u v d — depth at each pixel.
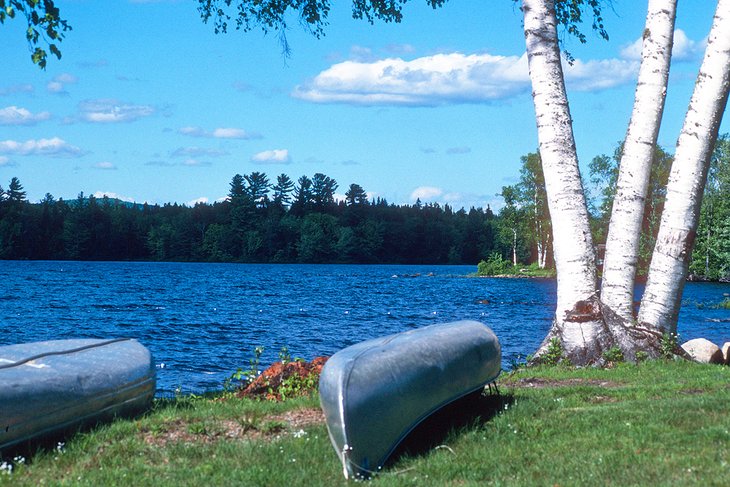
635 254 14.11
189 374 19.41
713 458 6.41
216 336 29.42
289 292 61.91
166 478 6.62
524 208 101.19
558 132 13.88
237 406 9.38
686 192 14.01
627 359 13.51
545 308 44.88
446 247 188.12
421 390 7.64
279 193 192.50
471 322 9.64
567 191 13.85
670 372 12.23
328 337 29.20
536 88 13.99
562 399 9.37
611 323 13.77
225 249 173.62
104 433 7.86
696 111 14.00
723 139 81.31
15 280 75.00
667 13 14.05
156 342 27.22
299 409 9.11
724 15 13.76
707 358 15.01
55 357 8.27
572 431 7.71
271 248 174.25
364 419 6.88
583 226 13.88
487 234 187.25
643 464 6.40
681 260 14.04
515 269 101.88
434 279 91.81
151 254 178.38
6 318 36.56
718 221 78.31
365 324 34.59
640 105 14.13
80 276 88.44
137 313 40.38
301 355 23.80
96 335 29.75
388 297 55.75
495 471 6.59
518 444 7.41
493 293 61.56
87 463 7.06
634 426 7.70
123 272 104.31
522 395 9.72
